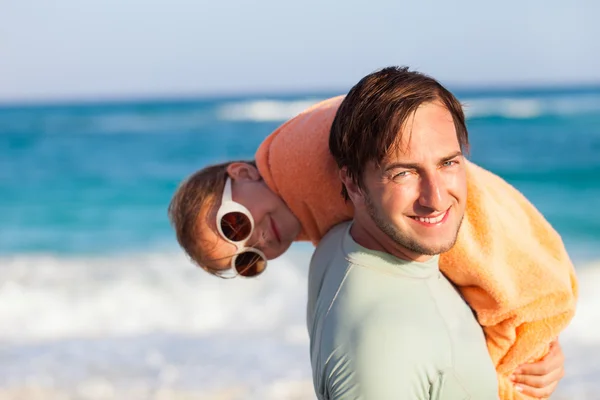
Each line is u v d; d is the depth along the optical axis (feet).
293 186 7.28
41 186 61.31
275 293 25.23
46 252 35.40
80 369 19.49
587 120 113.09
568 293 6.58
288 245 7.90
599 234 36.42
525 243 6.79
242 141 105.81
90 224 43.73
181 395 17.70
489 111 145.89
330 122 6.91
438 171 5.65
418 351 5.47
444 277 6.62
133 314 24.16
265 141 7.53
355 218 6.41
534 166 66.59
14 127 139.13
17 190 59.52
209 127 133.80
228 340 21.36
